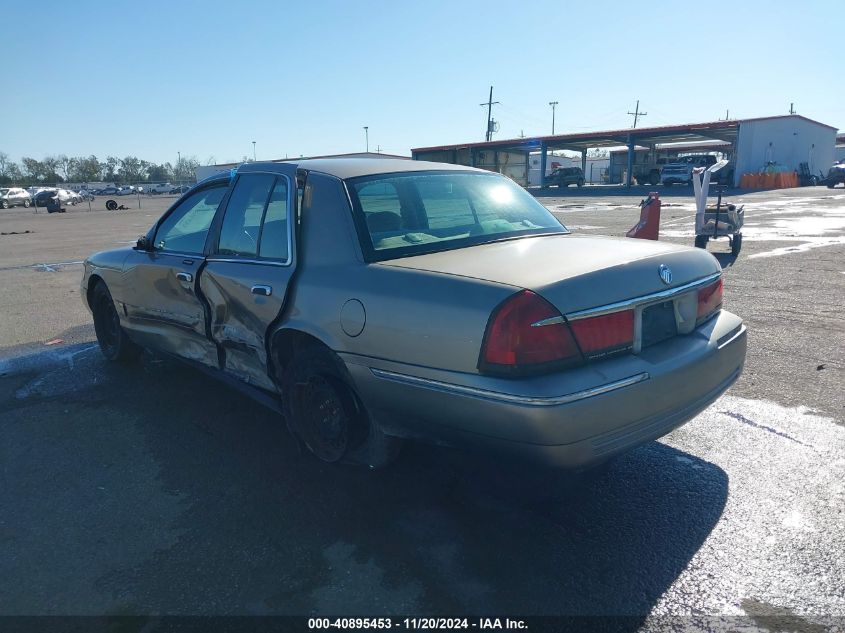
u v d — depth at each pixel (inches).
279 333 142.6
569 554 114.5
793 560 111.0
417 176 152.6
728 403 178.7
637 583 106.5
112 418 181.0
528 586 106.3
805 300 294.8
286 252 144.0
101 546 120.6
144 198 2682.1
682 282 124.6
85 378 216.1
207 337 168.4
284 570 112.0
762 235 564.1
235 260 157.3
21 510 134.0
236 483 142.5
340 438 136.1
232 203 165.0
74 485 143.8
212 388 203.2
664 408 115.1
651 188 1777.8
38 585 110.0
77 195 2151.8
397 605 102.7
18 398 199.0
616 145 2177.7
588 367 107.8
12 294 388.2
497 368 104.5
